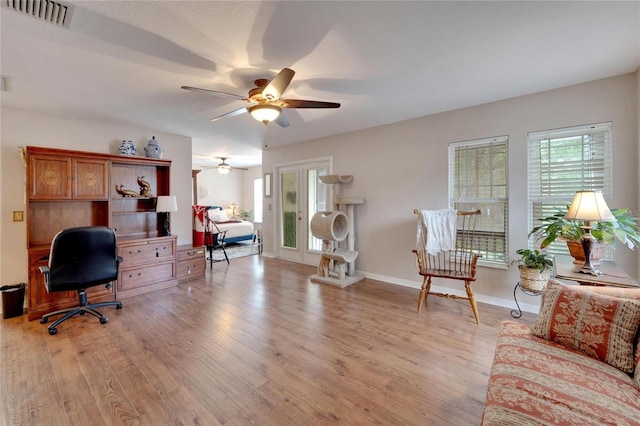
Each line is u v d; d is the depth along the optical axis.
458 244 3.47
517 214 3.06
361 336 2.51
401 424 1.55
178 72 2.37
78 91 2.74
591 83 2.67
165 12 1.64
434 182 3.62
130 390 1.80
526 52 2.14
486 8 1.65
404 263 3.94
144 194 3.88
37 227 3.21
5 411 1.62
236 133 4.52
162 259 3.81
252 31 1.83
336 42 1.97
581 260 2.32
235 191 9.80
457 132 3.42
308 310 3.10
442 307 3.18
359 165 4.39
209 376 1.95
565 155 2.84
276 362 2.12
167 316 2.93
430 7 1.63
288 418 1.59
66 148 3.47
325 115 3.63
